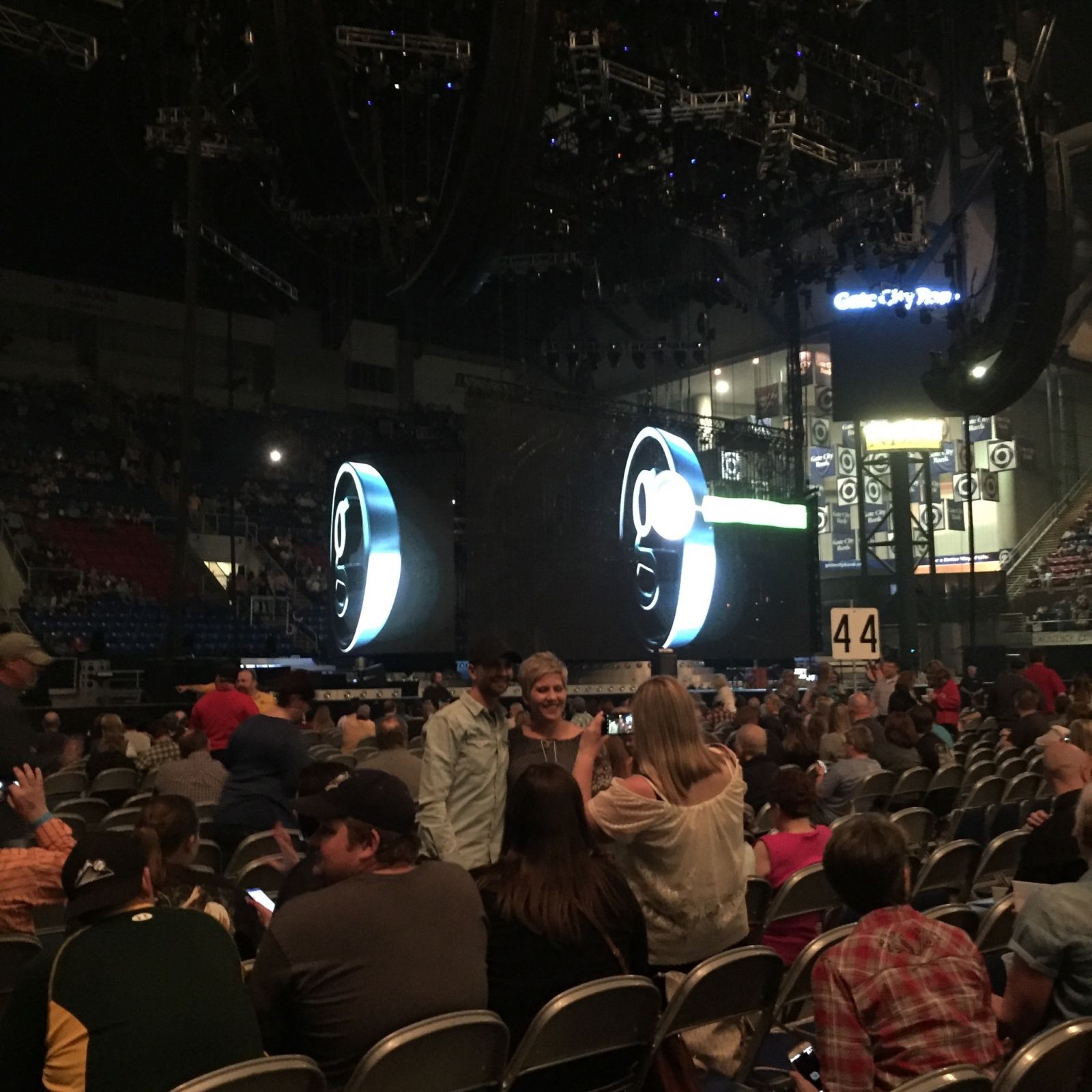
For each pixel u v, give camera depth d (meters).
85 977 2.51
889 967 2.81
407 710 17.23
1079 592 37.09
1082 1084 2.61
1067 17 26.28
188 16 17.55
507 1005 3.14
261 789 6.04
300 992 2.81
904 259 24.80
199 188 16.88
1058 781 4.78
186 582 31.23
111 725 9.70
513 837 3.34
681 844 3.67
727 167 22.55
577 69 17.77
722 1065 3.58
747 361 42.31
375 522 22.23
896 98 21.69
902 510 31.98
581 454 22.66
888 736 9.12
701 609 23.72
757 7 18.66
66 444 33.44
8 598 27.14
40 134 32.66
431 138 19.25
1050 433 41.94
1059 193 18.97
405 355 42.31
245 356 38.81
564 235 26.02
